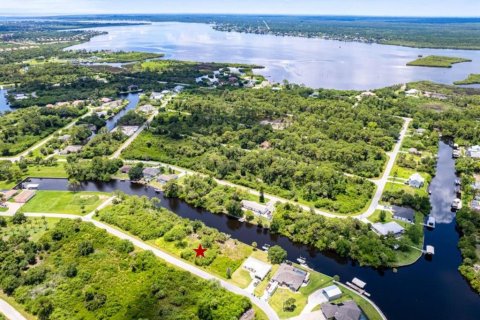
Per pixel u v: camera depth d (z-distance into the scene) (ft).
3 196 628.69
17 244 497.87
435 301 418.51
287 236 533.96
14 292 412.57
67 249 485.56
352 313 378.73
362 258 474.90
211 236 511.81
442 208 613.93
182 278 432.25
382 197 619.26
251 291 422.00
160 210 586.86
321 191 625.82
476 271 453.99
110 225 546.26
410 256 488.44
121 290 415.85
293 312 392.47
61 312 382.63
